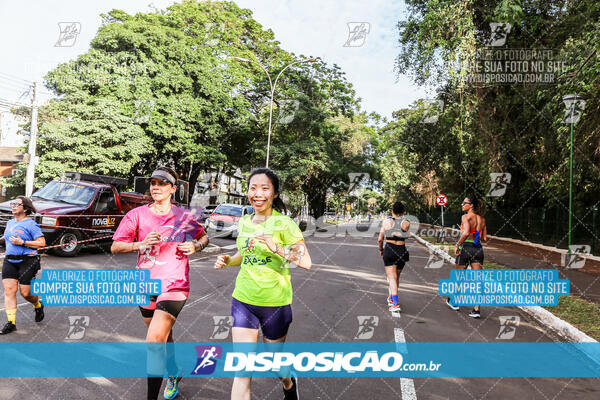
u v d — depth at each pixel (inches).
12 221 201.8
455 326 242.2
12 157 1676.9
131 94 954.1
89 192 486.6
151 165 1112.8
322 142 1241.4
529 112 692.1
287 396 125.9
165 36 1010.1
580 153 555.5
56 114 895.1
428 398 144.3
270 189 121.6
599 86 408.5
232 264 130.0
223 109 1147.3
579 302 303.1
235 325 115.7
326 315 252.7
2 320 214.5
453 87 737.0
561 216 779.4
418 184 1560.0
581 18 542.0
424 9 749.3
